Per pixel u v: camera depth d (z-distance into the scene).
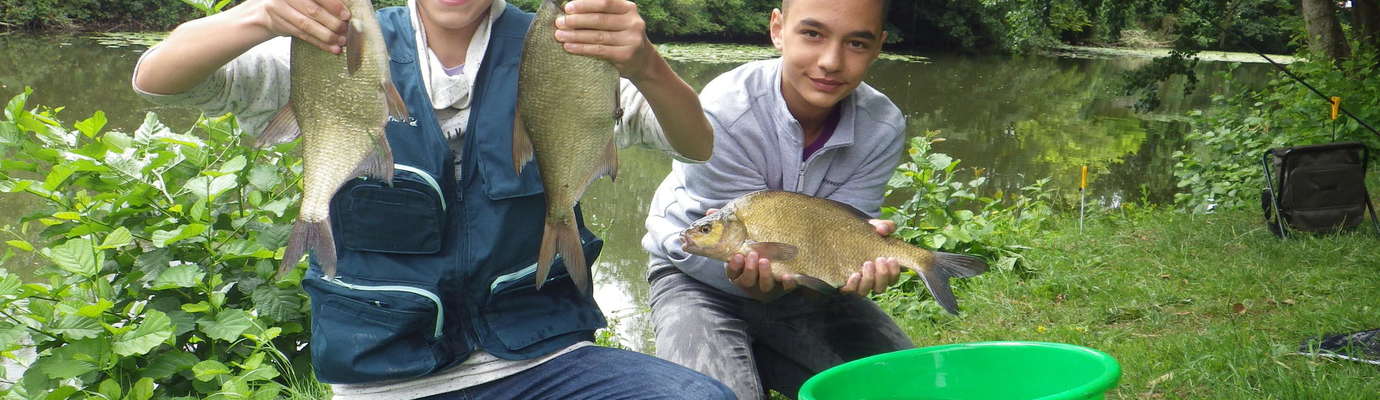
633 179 6.57
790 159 2.01
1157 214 5.39
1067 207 6.74
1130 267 4.12
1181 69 8.48
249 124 1.52
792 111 2.01
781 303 2.06
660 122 1.54
